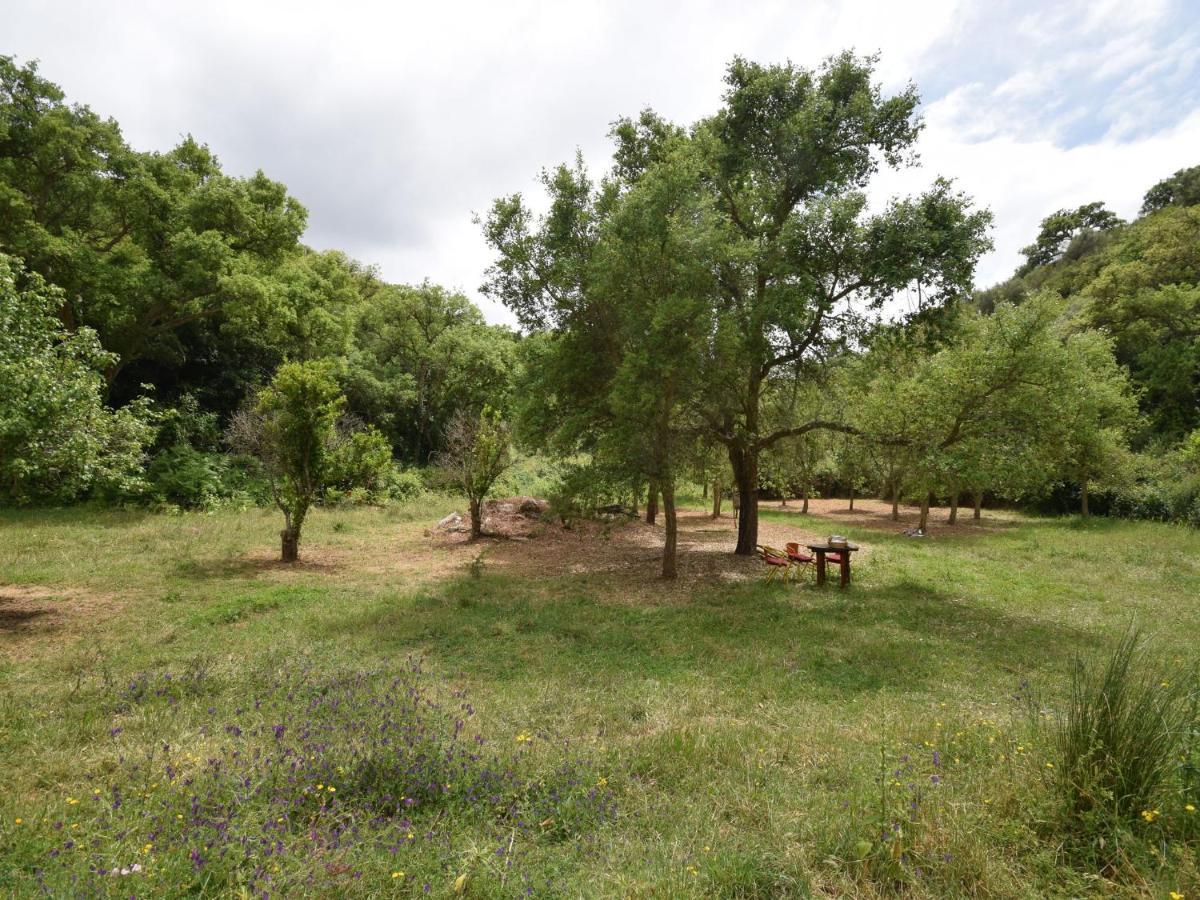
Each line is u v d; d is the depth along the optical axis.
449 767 3.71
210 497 18.08
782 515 24.89
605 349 11.89
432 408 32.81
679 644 7.44
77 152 17.83
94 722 4.53
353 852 2.80
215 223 20.72
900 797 3.26
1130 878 2.62
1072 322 24.39
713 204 10.24
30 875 2.57
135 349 20.53
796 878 2.72
